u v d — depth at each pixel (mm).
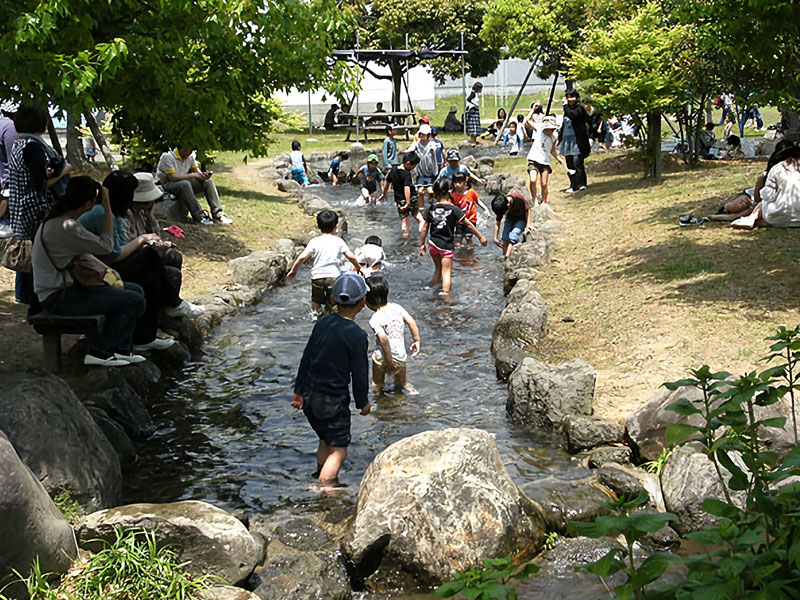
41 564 4234
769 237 10664
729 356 7227
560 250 12203
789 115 19656
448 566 4777
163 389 7926
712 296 8672
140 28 10977
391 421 7129
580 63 16750
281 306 11094
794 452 2516
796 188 10891
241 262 11961
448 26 37625
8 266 7672
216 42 12188
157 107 11789
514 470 6098
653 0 17422
